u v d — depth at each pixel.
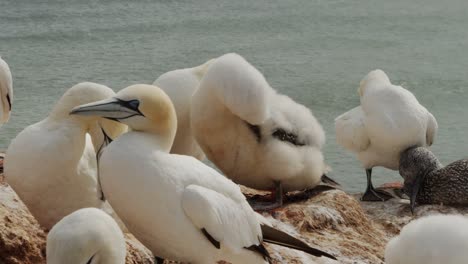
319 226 13.48
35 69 33.50
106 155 9.30
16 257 10.08
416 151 16.44
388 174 21.89
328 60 39.47
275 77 35.28
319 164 14.34
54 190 10.43
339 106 30.50
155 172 9.15
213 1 57.47
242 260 9.80
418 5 59.44
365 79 17.61
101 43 40.84
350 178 21.41
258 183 14.14
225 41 43.94
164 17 50.19
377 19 53.16
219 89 12.88
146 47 40.75
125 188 9.15
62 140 10.38
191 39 43.88
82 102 10.51
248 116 12.88
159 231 9.27
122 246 8.17
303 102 31.05
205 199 9.16
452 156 23.98
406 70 37.53
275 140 13.62
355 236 13.59
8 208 10.73
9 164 10.48
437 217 10.58
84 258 7.85
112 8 51.72
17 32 42.47
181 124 14.25
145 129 9.67
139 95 9.66
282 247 12.41
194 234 9.28
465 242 10.20
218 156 13.75
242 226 9.66
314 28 49.25
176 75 14.36
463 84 34.72
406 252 10.42
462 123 28.11
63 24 45.19
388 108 16.66
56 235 7.86
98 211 8.15
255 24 49.78
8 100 14.04
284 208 13.70
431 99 32.12
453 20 53.50
